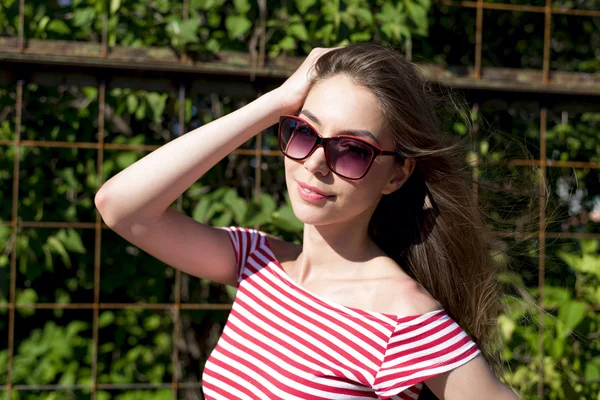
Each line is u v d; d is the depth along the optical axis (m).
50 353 3.08
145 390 3.10
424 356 1.42
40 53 2.59
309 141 1.46
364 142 1.44
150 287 3.16
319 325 1.50
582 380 2.94
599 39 3.54
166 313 3.19
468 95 2.78
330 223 1.53
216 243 1.70
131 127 3.08
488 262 1.78
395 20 2.85
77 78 2.64
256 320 1.58
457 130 2.81
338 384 1.45
